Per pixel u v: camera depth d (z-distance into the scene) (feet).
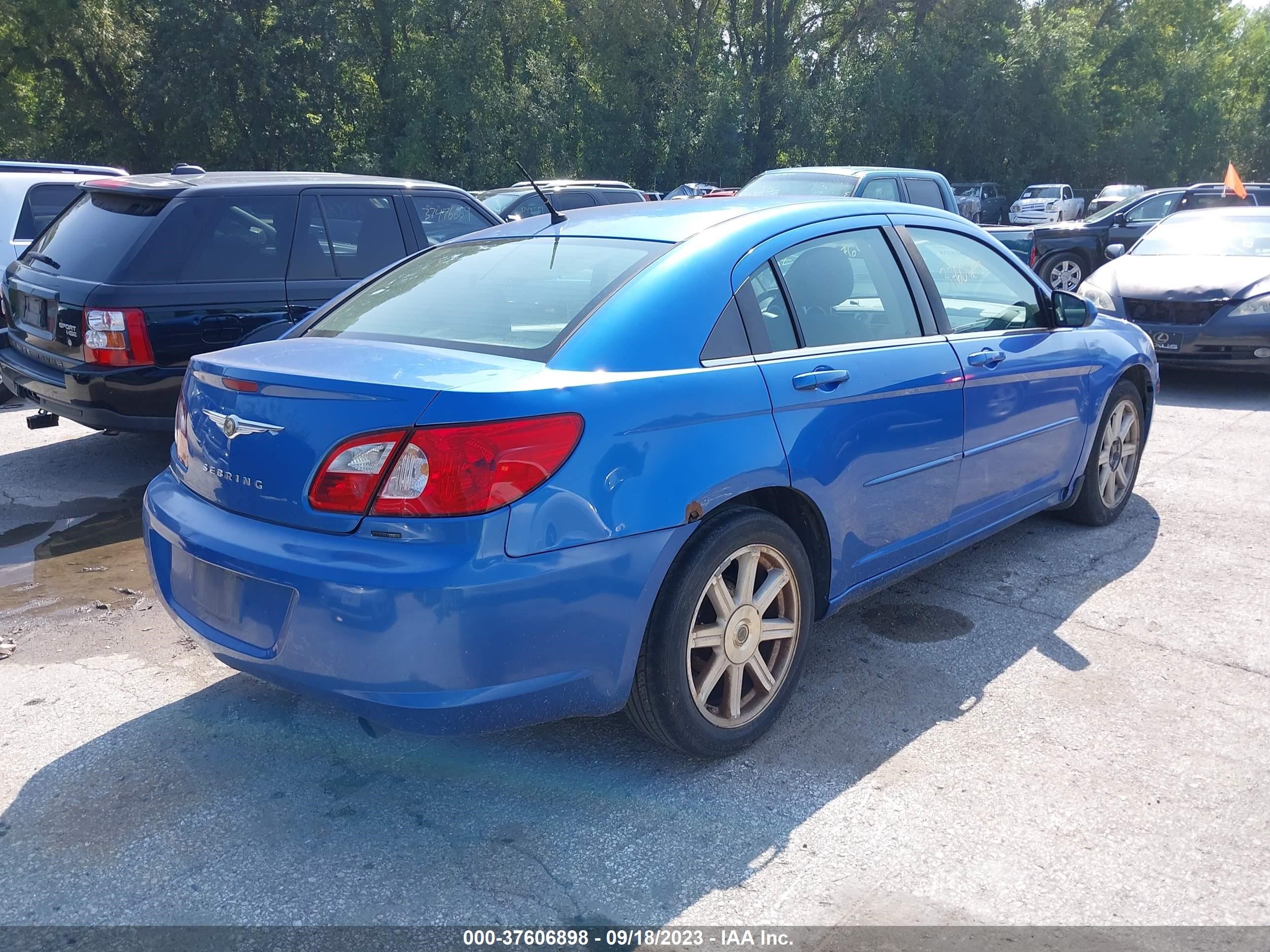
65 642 12.31
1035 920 7.35
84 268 17.63
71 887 7.80
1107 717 10.33
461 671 7.56
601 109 118.52
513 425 7.61
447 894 7.70
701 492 8.65
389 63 115.44
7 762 9.58
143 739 10.01
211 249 18.01
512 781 9.27
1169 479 19.13
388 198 20.97
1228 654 11.80
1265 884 7.74
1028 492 13.88
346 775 9.39
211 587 8.66
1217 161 156.35
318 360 8.63
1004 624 12.67
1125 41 151.02
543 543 7.72
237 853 8.22
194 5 101.30
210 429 8.80
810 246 10.75
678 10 118.21
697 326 9.20
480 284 10.19
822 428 9.89
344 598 7.54
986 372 12.27
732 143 117.80
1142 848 8.18
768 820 8.61
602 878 7.88
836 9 128.77
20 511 17.43
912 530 11.60
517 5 116.16
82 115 108.88
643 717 9.02
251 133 106.63
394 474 7.52
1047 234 48.26
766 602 9.64
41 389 18.12
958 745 9.81
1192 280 27.12
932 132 133.39
